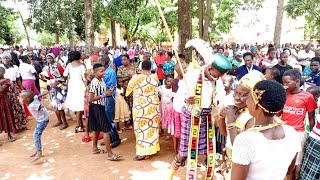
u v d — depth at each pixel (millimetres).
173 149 5676
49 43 45812
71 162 5137
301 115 3697
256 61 9000
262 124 1799
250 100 1830
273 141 1759
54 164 5074
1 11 23500
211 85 3703
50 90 7105
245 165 1739
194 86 3697
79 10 21297
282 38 38031
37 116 5234
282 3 17172
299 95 3691
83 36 22891
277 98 1688
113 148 5766
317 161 3107
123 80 6496
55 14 21406
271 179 1790
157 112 5176
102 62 5719
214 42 29156
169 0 20359
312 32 28922
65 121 7059
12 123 6402
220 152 4727
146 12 18531
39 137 5328
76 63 6559
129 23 18875
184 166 4875
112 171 4758
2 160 5297
